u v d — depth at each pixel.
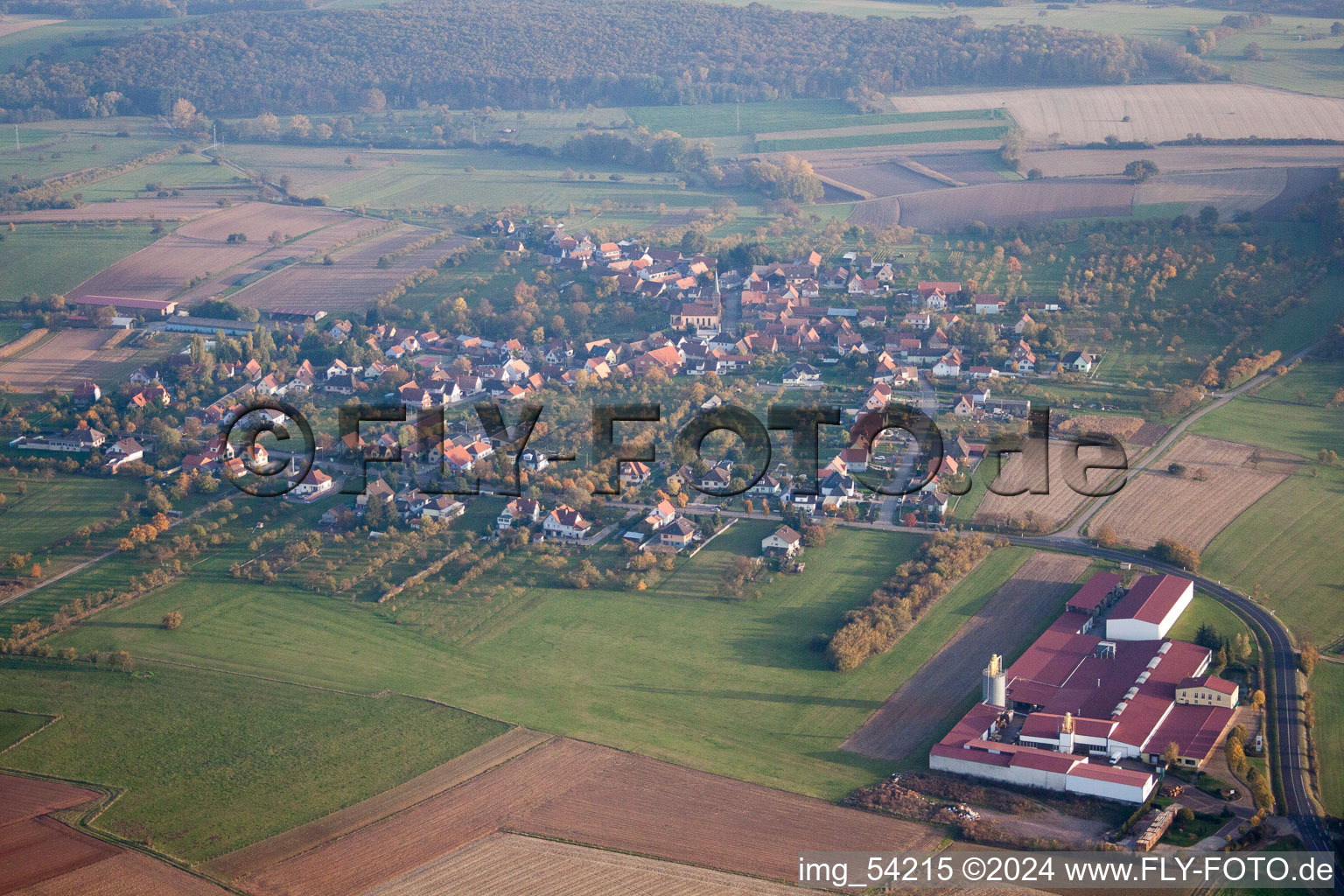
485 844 179.62
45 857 179.75
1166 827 176.38
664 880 170.50
